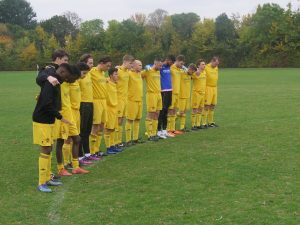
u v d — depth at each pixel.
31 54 70.12
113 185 7.38
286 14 67.00
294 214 5.74
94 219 5.77
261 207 6.03
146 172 8.12
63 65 7.25
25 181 7.77
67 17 87.00
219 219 5.63
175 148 10.32
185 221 5.60
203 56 71.06
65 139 8.23
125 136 12.10
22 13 100.75
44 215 6.00
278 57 66.75
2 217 5.92
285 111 16.64
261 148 9.91
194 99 13.08
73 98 8.91
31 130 13.59
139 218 5.75
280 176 7.55
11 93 27.47
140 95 11.04
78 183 7.58
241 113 16.55
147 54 69.44
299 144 10.23
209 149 10.03
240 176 7.62
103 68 9.71
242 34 68.94
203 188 7.00
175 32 74.75
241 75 45.44
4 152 10.29
